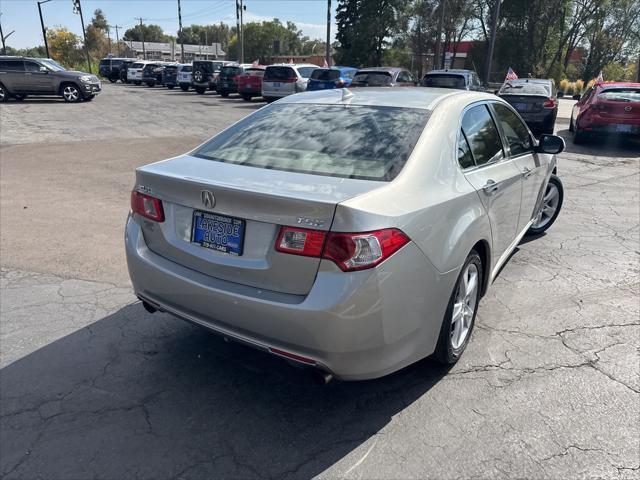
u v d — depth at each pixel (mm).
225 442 2598
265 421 2756
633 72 42812
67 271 4676
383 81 17547
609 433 2660
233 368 3238
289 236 2367
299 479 2367
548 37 43188
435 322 2764
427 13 46406
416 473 2402
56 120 15938
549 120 12953
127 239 3074
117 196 7344
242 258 2537
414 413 2820
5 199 7070
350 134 3049
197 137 13227
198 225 2701
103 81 46750
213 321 2672
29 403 2865
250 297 2465
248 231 2510
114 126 14938
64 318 3811
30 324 3713
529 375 3158
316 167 2793
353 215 2283
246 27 99125
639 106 11648
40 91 21719
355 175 2686
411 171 2721
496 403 2898
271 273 2447
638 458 2490
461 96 3527
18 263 4832
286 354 2465
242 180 2621
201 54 120750
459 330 3133
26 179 8289
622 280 4582
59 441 2582
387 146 2887
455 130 3174
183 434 2650
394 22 47844
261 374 3180
